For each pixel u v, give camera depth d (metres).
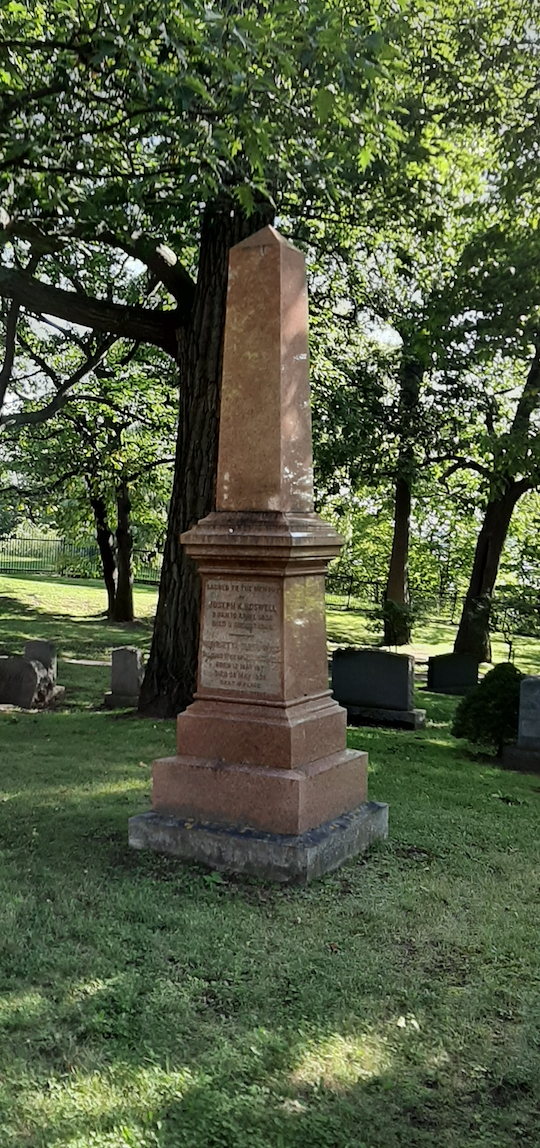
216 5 7.70
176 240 12.52
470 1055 3.74
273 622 6.09
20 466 25.58
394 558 26.39
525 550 22.89
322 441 20.03
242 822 5.93
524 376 23.14
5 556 49.28
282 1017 3.96
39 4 8.71
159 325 13.13
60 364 23.00
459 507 26.50
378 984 4.30
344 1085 3.48
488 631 23.11
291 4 7.26
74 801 7.41
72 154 9.17
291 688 6.11
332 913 5.12
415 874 5.86
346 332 20.20
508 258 14.09
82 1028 3.78
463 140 15.60
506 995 4.25
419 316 18.11
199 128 7.81
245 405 6.33
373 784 8.65
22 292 12.68
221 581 6.30
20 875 5.53
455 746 11.96
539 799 8.53
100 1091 3.35
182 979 4.28
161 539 36.28
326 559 6.47
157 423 24.11
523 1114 3.37
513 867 6.13
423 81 14.09
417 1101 3.40
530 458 15.83
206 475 12.41
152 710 12.58
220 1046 3.69
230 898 5.30
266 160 9.33
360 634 28.84
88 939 4.65
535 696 10.91
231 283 6.45
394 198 13.92
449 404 20.56
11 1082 3.38
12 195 9.52
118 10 7.31
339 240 16.25
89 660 20.98
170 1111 3.26
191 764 6.12
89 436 24.17
